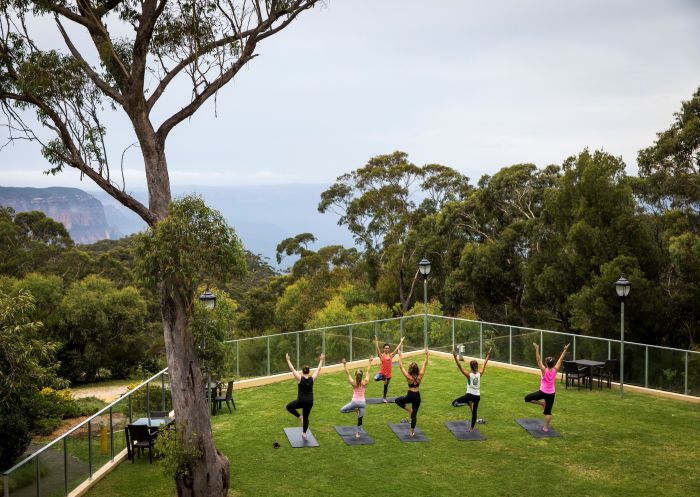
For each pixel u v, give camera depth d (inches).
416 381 629.9
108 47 489.1
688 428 668.7
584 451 599.2
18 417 677.3
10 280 1882.4
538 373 909.8
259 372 874.8
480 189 1962.4
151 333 2108.8
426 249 1984.5
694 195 1392.7
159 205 504.4
